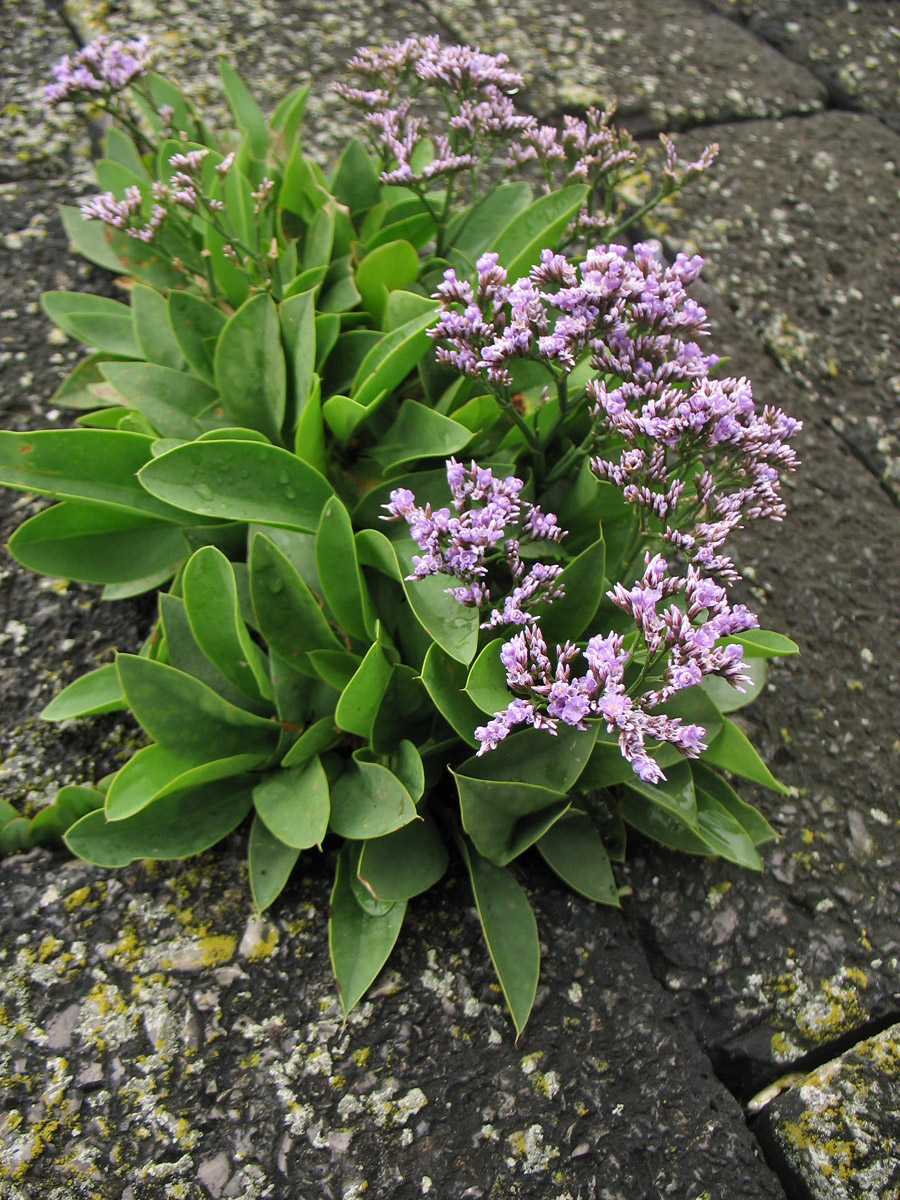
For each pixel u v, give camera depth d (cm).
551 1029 42
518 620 39
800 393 67
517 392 49
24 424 56
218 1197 38
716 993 45
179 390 51
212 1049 41
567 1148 40
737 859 45
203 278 55
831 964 46
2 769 48
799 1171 42
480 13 83
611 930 45
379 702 42
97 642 52
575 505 47
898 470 65
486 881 43
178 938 43
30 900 44
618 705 36
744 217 74
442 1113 40
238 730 44
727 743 46
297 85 74
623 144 52
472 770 43
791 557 59
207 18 77
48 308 57
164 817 44
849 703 55
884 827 51
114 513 47
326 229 54
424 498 47
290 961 43
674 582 38
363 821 41
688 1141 41
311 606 44
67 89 53
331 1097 40
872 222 76
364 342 51
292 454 45
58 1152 38
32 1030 41
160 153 55
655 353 42
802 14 91
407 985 42
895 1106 43
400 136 53
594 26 84
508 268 49
